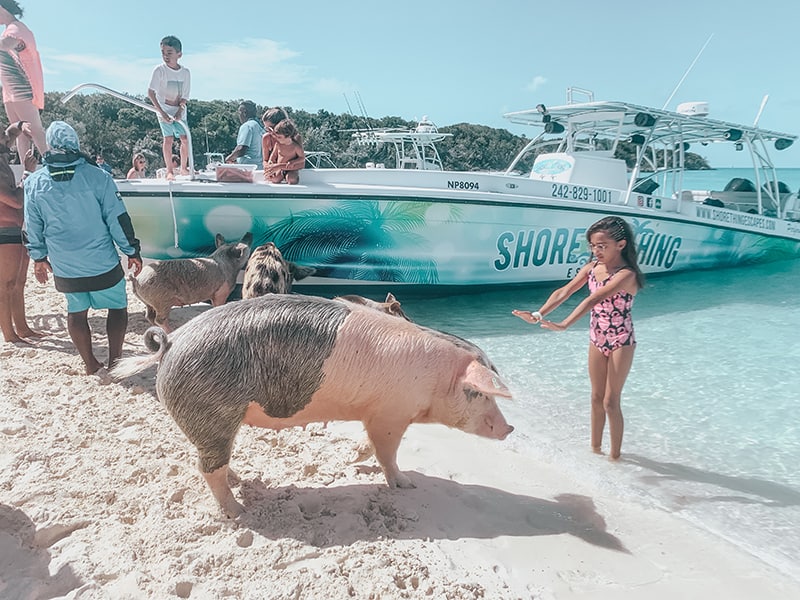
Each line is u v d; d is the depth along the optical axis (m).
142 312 5.76
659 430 3.89
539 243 7.07
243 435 3.35
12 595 2.00
